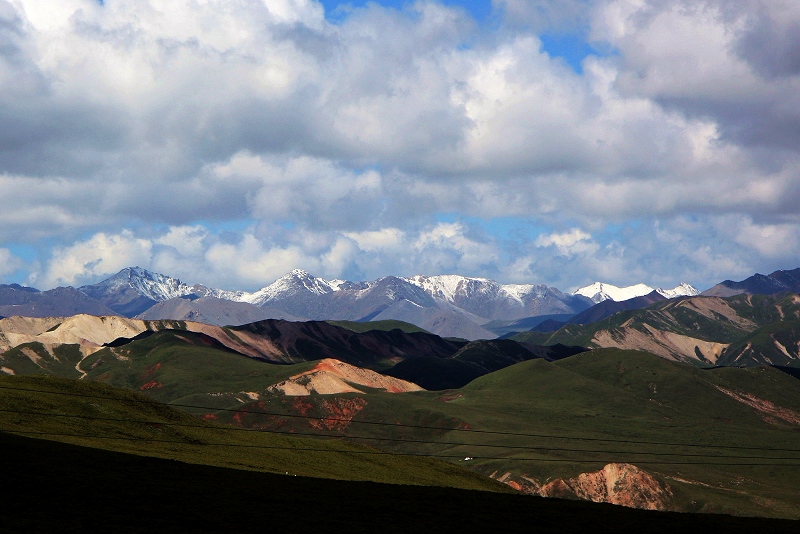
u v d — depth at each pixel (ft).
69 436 457.27
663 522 383.45
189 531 302.45
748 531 372.99
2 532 279.49
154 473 386.73
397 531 329.52
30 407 497.05
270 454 529.45
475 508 387.55
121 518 309.01
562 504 415.85
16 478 343.46
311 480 426.10
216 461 464.24
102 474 368.89
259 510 341.21
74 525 295.28
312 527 323.37
